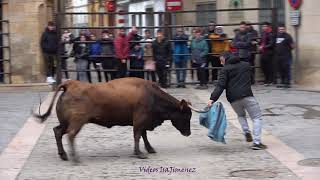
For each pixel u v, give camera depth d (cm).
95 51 2170
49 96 1950
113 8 3619
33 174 988
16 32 2103
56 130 1096
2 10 2111
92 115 1075
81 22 2603
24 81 2116
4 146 1203
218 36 2181
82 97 1069
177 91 2069
